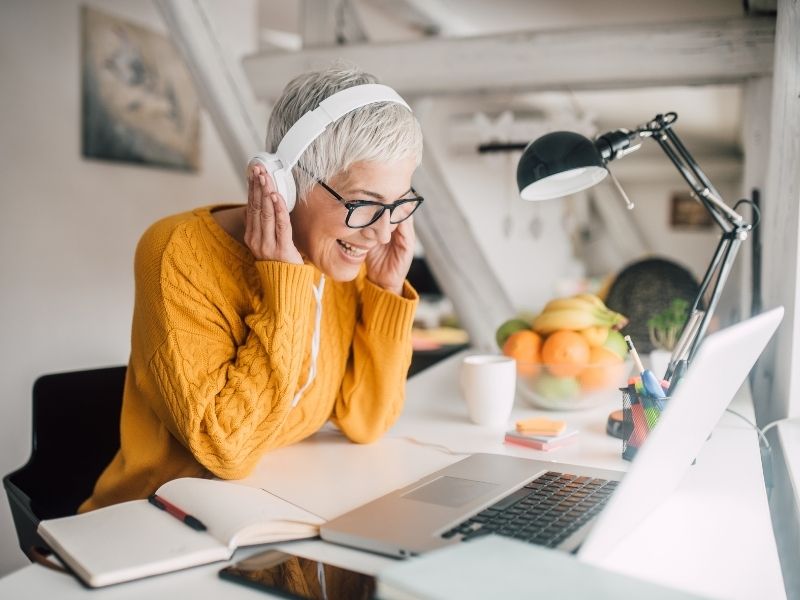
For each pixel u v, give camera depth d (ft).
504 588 2.04
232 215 4.26
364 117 3.56
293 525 2.91
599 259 33.73
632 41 6.87
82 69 9.20
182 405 3.60
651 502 2.94
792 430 4.65
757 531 2.98
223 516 2.86
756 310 6.21
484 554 2.28
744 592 2.50
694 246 34.04
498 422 4.72
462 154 19.66
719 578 2.60
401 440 4.40
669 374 4.14
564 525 2.86
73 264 9.34
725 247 4.17
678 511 3.21
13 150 8.41
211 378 3.69
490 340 7.89
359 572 2.55
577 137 4.18
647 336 6.48
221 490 3.11
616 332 4.87
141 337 3.92
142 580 2.56
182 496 3.08
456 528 2.85
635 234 31.09
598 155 4.15
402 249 4.34
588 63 7.04
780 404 5.19
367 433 4.30
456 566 2.18
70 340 9.37
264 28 15.98
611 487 3.33
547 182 4.46
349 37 8.87
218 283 3.95
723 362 2.69
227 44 7.87
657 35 6.77
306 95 3.71
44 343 9.00
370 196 3.67
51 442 4.94
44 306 8.97
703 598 2.02
